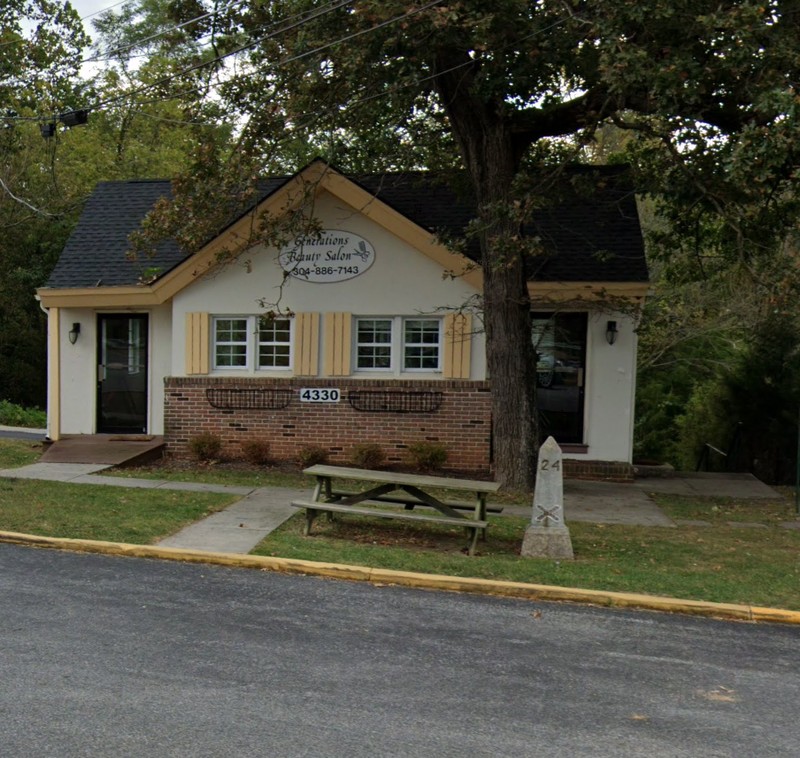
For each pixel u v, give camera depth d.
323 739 4.12
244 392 13.66
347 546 8.07
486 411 13.11
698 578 7.35
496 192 11.02
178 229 11.66
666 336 19.77
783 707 4.77
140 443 14.16
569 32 9.56
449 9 9.20
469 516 8.84
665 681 5.11
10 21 16.56
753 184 9.49
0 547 7.81
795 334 16.47
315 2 11.13
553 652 5.56
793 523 10.12
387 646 5.54
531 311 13.58
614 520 10.04
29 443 15.42
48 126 15.79
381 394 13.34
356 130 12.59
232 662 5.14
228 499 10.29
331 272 13.55
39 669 4.90
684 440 21.84
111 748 3.94
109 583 6.76
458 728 4.31
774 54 8.45
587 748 4.13
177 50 19.20
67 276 14.77
